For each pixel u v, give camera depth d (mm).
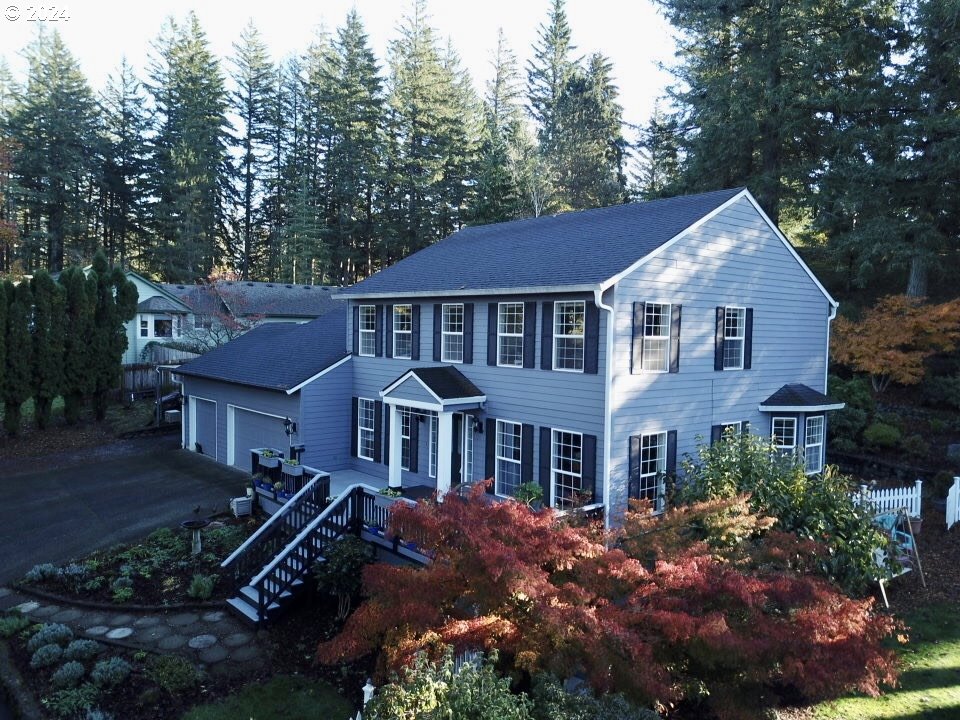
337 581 12023
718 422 15711
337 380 19703
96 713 8891
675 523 9508
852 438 20844
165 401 27875
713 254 15367
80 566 13867
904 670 9555
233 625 11906
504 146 48562
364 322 19781
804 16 25469
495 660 7164
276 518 14008
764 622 7223
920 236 22453
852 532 11555
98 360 27125
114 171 54656
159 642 11164
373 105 53625
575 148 52500
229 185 57375
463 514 8320
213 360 24953
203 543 15188
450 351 17172
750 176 28578
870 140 23656
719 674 7512
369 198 53781
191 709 9312
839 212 25406
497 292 15109
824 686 7043
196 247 51719
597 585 8000
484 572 7508
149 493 19125
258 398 20969
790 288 17500
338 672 10445
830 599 7336
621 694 7016
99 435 26281
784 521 11664
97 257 27531
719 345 15609
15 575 13656
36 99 50250
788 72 26781
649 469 14344
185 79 54875
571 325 14391
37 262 51125
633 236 15211
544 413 14672
